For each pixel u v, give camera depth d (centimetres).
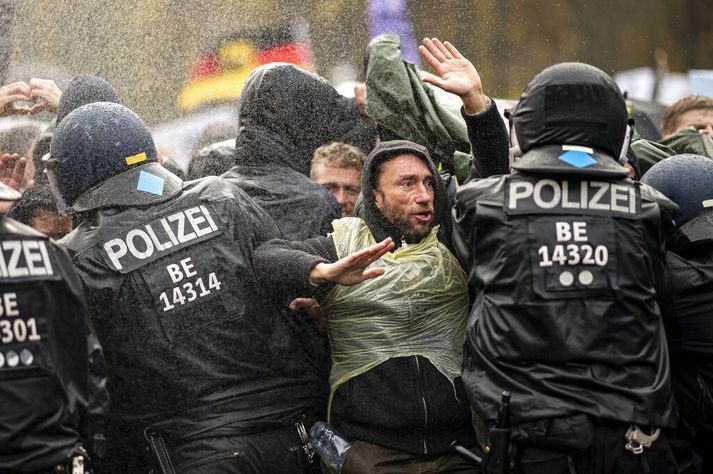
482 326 620
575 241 608
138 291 629
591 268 606
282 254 641
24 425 539
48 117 961
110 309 626
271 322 659
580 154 621
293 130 752
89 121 650
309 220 719
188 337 635
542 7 2084
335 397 658
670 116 1127
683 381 690
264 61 1174
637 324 611
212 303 640
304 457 660
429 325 654
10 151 954
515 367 606
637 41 2239
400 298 649
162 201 647
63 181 648
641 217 621
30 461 539
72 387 565
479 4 1877
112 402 639
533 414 594
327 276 619
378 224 666
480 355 618
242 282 649
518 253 609
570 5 2138
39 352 548
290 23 1208
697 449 709
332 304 652
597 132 623
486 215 618
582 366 601
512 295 609
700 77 1595
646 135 1548
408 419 644
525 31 2042
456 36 1805
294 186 728
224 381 641
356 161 781
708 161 718
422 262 656
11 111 859
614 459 594
